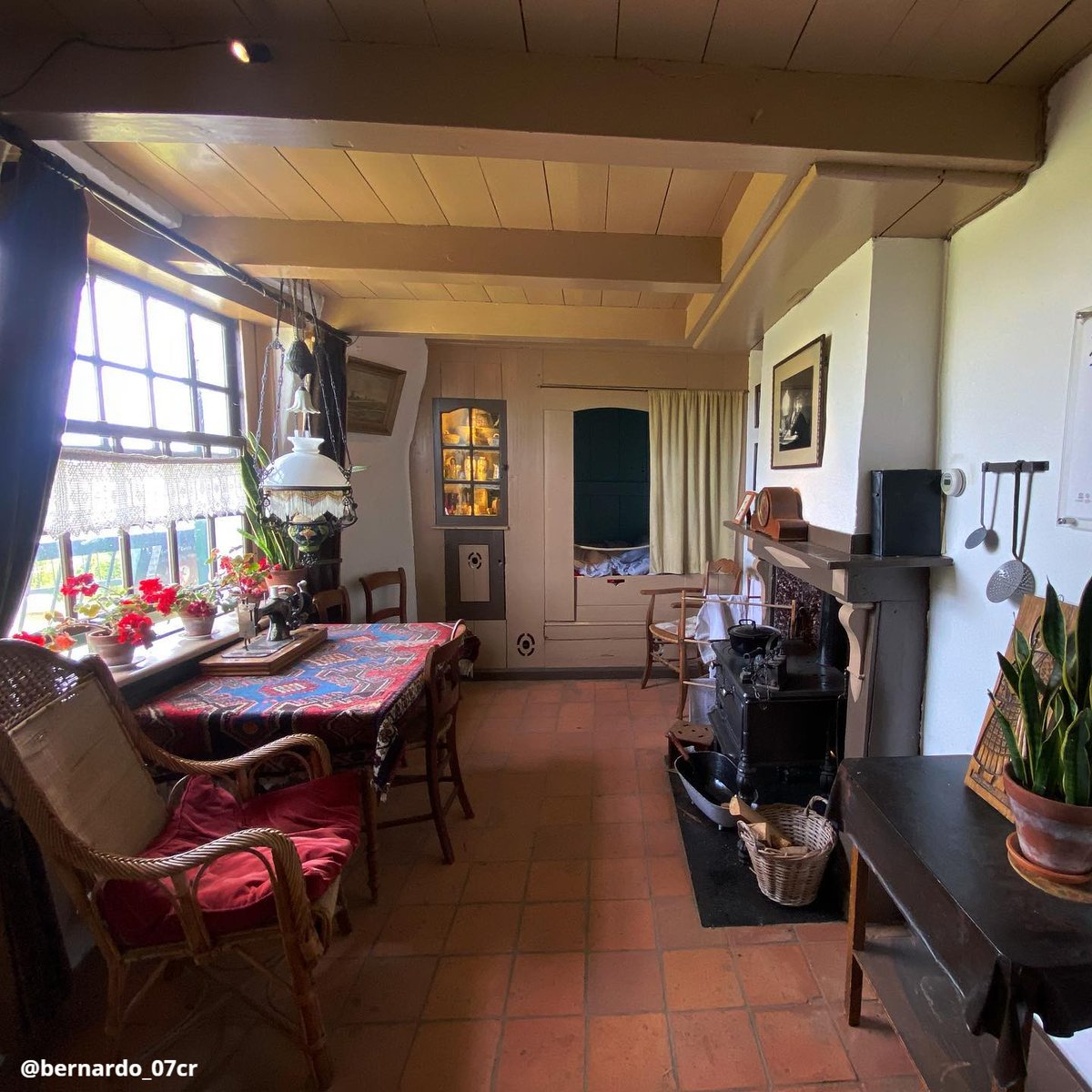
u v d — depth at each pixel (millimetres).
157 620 2088
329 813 1467
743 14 1030
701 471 3656
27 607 1560
